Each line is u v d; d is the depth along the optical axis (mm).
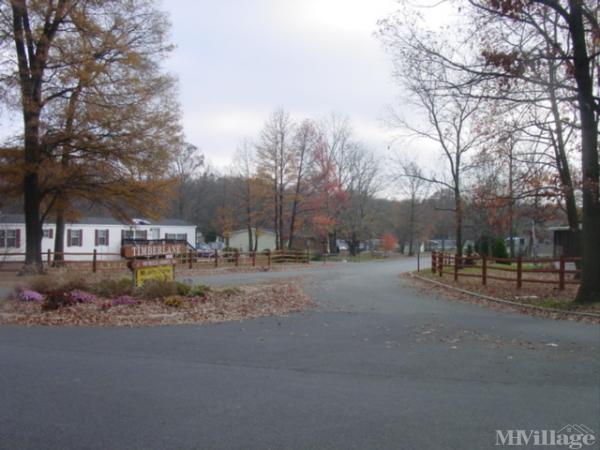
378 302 14484
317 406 5219
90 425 4633
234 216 60062
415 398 5508
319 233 52000
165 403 5285
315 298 15320
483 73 12664
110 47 20875
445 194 46938
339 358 7426
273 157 43594
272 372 6613
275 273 27391
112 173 22156
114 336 9023
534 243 38250
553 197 16766
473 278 21719
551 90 13039
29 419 4773
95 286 14078
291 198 44344
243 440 4305
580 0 11945
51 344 8297
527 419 4855
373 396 5578
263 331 9633
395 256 64250
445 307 13453
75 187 22172
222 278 23000
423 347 8203
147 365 6941
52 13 20219
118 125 21047
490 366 6953
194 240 49094
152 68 22531
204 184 70625
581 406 5250
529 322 10836
